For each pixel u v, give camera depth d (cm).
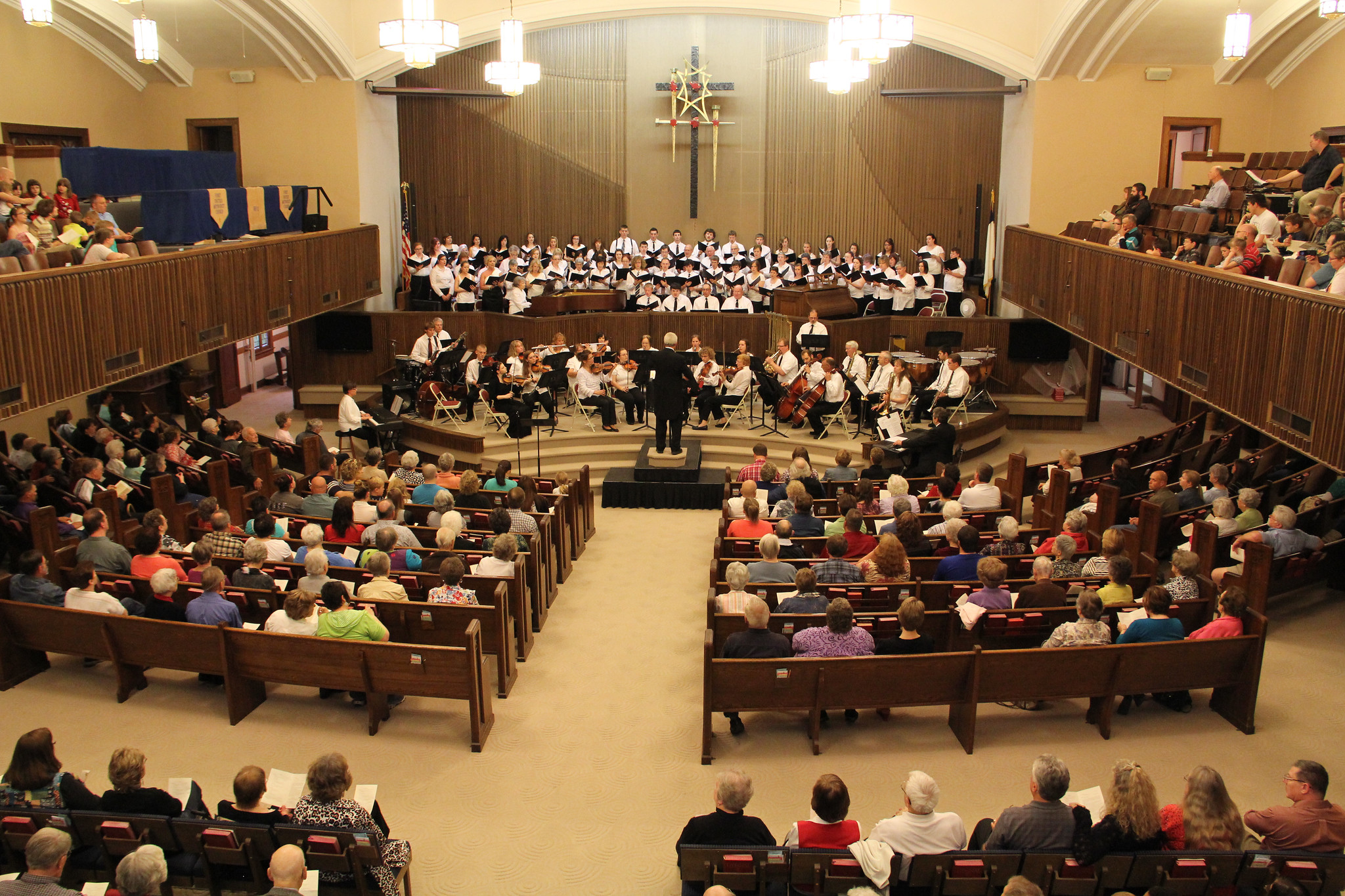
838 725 812
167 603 827
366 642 768
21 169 1461
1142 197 1534
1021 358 1992
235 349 2081
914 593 874
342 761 560
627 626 1044
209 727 801
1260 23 1734
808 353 1672
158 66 1984
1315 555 963
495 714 844
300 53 1948
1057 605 823
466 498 1108
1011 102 2161
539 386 1694
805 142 2367
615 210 2433
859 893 507
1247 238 1098
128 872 471
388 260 2258
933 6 1981
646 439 1692
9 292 976
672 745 794
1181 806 545
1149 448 1433
